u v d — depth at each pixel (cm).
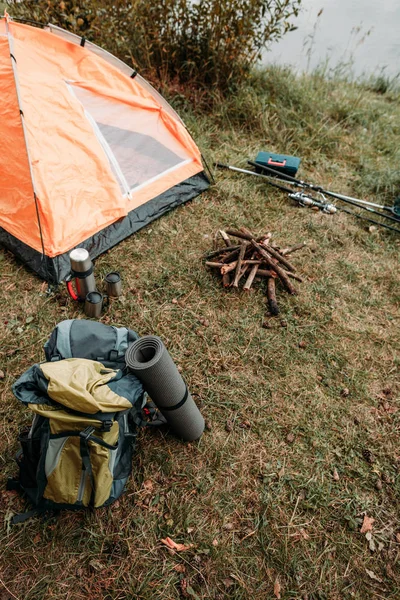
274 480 243
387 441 265
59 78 350
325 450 257
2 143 335
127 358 206
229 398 278
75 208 346
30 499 222
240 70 539
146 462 243
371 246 409
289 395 283
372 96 722
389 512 235
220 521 224
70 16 494
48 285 330
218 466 244
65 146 345
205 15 507
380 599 206
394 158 537
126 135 390
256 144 525
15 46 330
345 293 359
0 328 300
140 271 354
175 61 550
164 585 202
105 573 204
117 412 197
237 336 314
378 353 315
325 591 206
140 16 500
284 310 337
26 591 197
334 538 223
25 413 255
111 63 393
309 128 556
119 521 221
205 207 425
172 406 223
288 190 457
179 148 430
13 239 346
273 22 513
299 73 692
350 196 473
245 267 347
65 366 201
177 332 313
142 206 392
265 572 210
